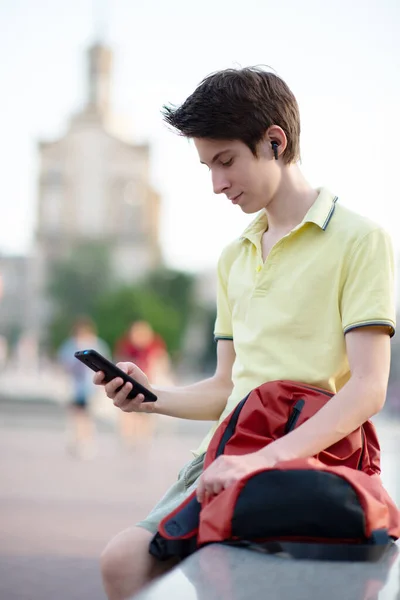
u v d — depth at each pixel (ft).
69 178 301.63
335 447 6.19
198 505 6.27
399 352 109.81
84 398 44.75
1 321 289.74
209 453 6.30
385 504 5.67
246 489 5.49
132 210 301.02
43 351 272.92
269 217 7.22
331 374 6.66
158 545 6.28
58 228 299.38
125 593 6.41
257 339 6.87
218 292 8.04
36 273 293.64
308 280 6.75
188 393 7.80
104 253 252.62
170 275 260.21
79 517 24.12
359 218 6.84
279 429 6.25
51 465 37.83
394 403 99.35
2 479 32.19
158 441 54.08
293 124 6.85
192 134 6.66
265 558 5.30
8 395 94.53
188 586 4.83
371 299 6.48
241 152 6.66
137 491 29.96
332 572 5.05
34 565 18.25
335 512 5.32
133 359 45.21
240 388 6.93
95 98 313.32
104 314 201.16
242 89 6.60
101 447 47.52
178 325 214.48
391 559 5.34
